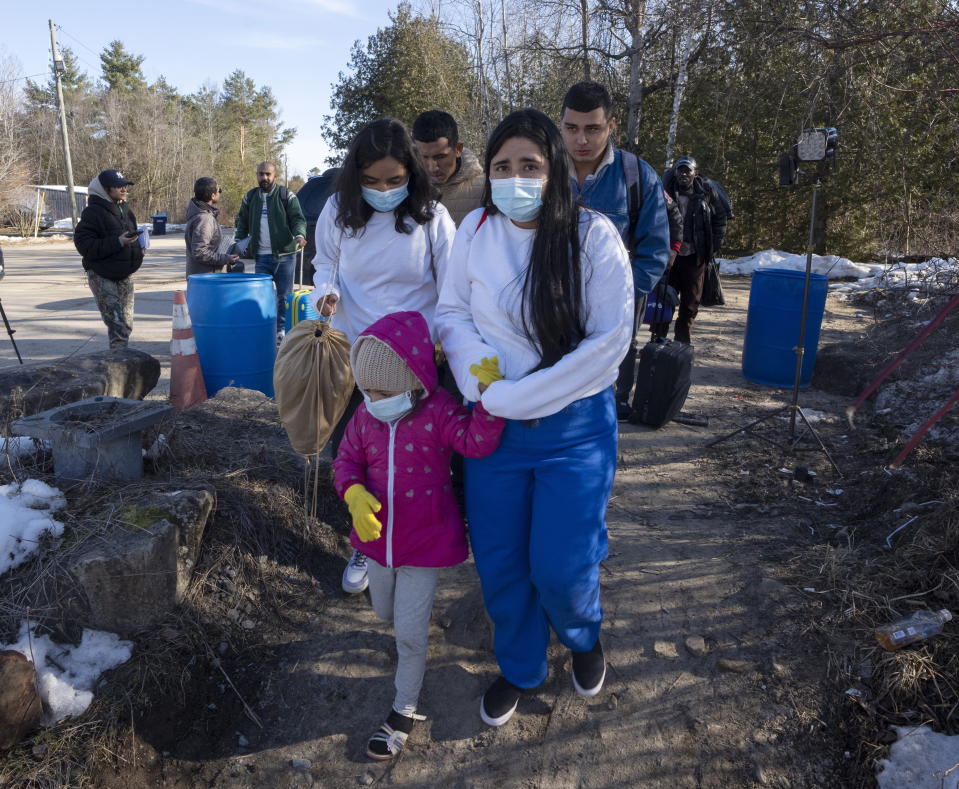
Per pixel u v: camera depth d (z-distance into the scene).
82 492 3.11
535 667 2.60
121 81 69.25
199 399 5.30
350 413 3.36
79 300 11.90
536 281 2.26
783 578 3.27
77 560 2.69
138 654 2.71
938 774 2.31
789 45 11.23
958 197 13.56
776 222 17.89
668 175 6.66
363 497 2.44
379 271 2.95
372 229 2.90
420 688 2.77
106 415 3.29
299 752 2.66
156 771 2.53
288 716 2.79
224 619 3.00
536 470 2.39
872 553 3.34
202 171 52.81
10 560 2.73
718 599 3.21
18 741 2.41
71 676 2.58
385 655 3.06
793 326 6.06
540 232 2.27
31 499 2.97
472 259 2.40
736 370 6.88
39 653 2.57
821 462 4.53
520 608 2.53
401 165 2.76
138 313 10.27
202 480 3.36
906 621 2.79
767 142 16.62
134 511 2.94
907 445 4.21
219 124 75.00
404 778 2.56
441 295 2.59
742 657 2.88
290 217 7.74
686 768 2.51
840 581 3.17
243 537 3.28
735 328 8.92
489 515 2.45
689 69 16.44
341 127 32.06
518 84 19.97
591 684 2.71
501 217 2.39
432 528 2.51
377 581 2.65
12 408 3.80
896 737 2.47
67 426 3.12
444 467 2.54
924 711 2.53
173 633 2.81
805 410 5.52
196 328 5.33
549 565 2.36
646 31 16.61
